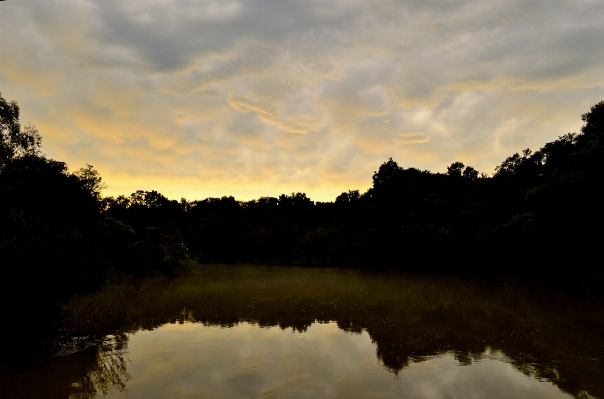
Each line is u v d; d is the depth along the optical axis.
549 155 43.34
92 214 29.69
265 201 100.25
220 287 27.28
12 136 29.34
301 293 23.94
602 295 22.86
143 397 7.63
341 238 62.09
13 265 9.59
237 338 12.32
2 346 9.61
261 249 70.88
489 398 7.56
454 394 7.76
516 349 11.05
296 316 16.09
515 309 17.91
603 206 27.11
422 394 7.75
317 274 40.78
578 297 22.02
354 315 16.34
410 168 74.38
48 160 27.88
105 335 12.19
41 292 10.19
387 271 45.28
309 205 95.69
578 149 35.56
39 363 9.84
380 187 74.31
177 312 17.05
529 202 36.72
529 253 35.12
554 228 30.17
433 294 23.48
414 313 16.84
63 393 7.89
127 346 11.37
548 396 7.65
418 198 62.25
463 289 26.23
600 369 9.24
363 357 10.26
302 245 67.62
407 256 48.69
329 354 10.53
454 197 61.44
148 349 11.03
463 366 9.51
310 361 9.89
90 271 12.93
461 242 44.62
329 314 16.58
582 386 8.16
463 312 17.11
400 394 7.74
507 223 41.09
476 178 69.62
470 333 13.06
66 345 11.17
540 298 21.59
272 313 16.83
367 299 21.25
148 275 34.34
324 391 7.88
